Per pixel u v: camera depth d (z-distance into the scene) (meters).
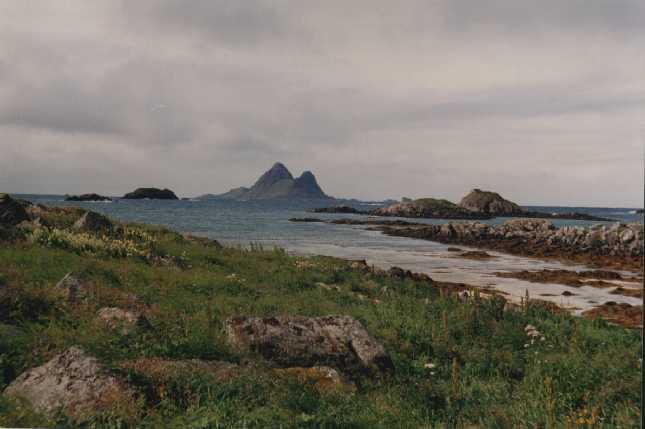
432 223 97.31
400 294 18.69
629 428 5.79
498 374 9.18
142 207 134.62
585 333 12.45
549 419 6.02
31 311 8.89
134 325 8.24
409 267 33.59
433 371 9.32
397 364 9.49
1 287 9.34
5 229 16.83
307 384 7.19
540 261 40.69
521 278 29.11
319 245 46.38
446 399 7.50
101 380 5.70
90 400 5.41
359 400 6.96
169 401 5.68
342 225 83.69
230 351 7.96
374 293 18.41
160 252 20.23
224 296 13.66
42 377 5.84
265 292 15.63
